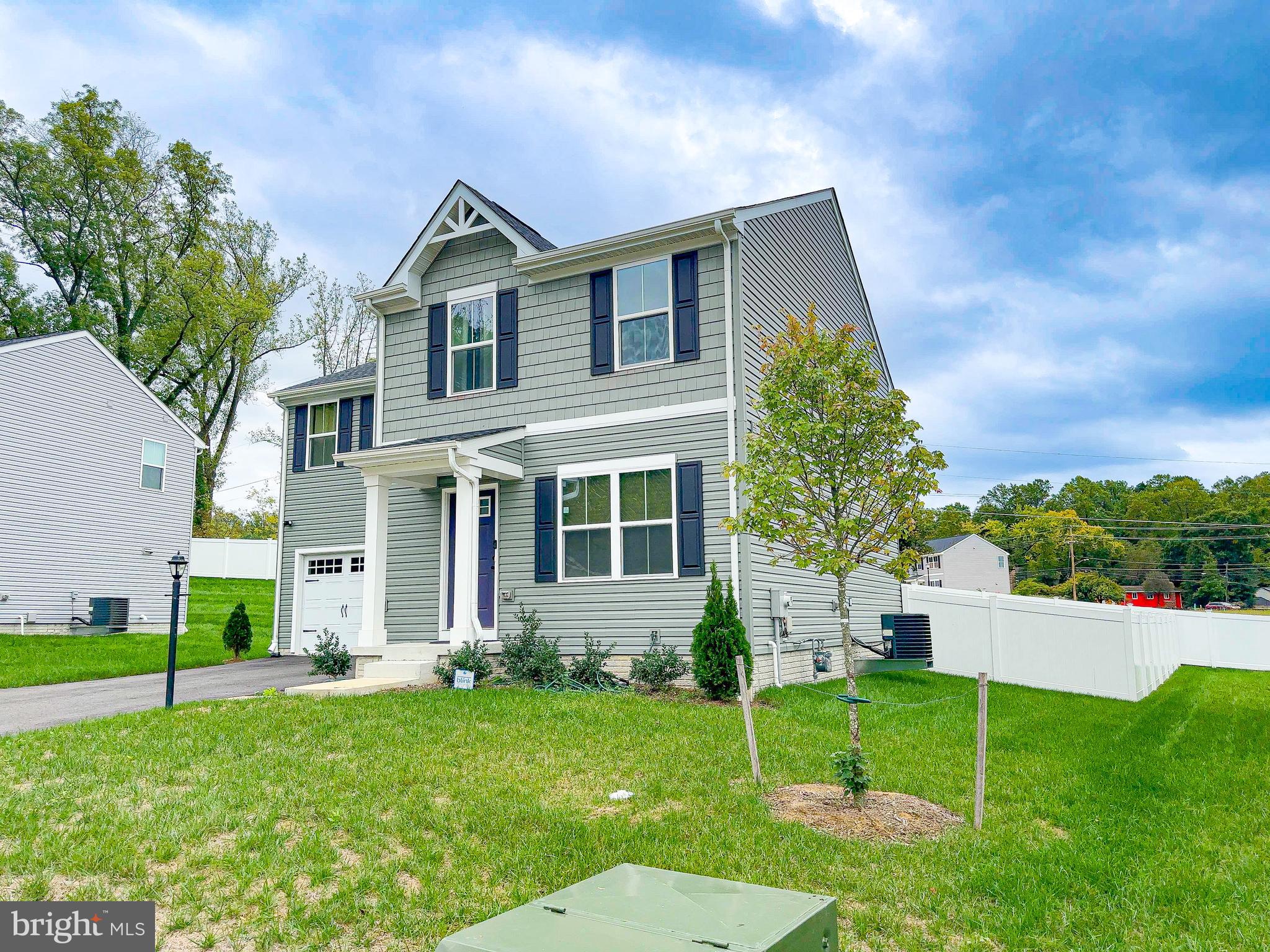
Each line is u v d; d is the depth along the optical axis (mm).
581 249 13281
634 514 12648
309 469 19328
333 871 5039
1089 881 5250
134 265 32719
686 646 12008
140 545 23016
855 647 16062
